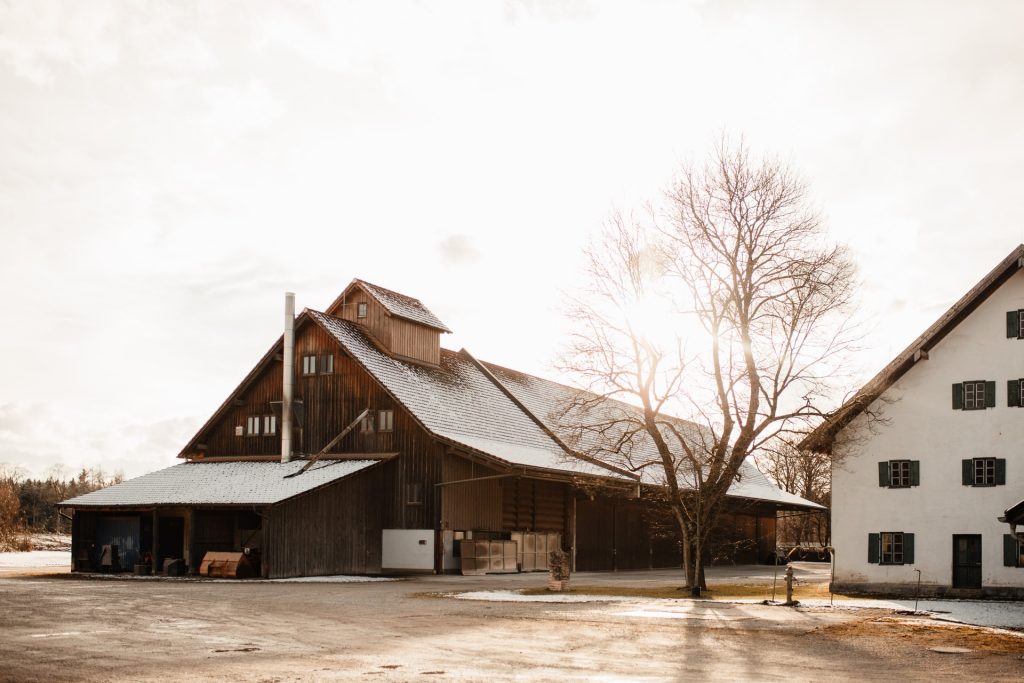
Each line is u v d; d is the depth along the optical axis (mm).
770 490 62844
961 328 31031
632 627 20797
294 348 43688
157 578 35281
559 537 46250
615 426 55688
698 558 30422
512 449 43281
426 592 29656
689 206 31938
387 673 14086
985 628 21516
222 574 35625
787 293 31047
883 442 31641
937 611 25328
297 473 39688
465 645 17438
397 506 40438
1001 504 29859
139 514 39688
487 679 13758
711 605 26312
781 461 74562
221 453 45031
